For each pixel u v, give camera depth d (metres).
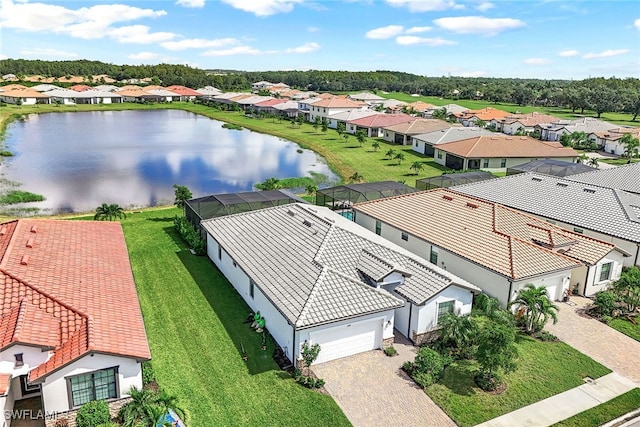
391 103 155.88
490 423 19.55
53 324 19.22
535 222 35.84
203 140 95.94
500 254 29.75
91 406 18.00
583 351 25.05
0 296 19.88
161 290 30.16
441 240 33.06
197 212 37.72
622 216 36.78
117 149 82.81
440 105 168.75
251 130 110.88
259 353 23.81
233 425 18.97
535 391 21.64
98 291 22.58
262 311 26.33
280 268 26.72
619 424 19.83
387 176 66.12
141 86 197.88
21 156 73.19
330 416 19.61
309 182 62.12
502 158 70.38
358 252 28.03
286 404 20.23
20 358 17.73
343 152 83.00
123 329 19.98
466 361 23.70
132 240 38.47
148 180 62.59
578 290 31.88
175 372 22.06
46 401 17.70
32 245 24.92
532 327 26.50
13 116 117.44
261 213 34.66
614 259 32.47
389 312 24.14
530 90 191.50
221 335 25.30
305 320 21.84
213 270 33.47
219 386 21.23
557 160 66.19
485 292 29.56
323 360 23.36
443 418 19.77
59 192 54.94
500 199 43.69
